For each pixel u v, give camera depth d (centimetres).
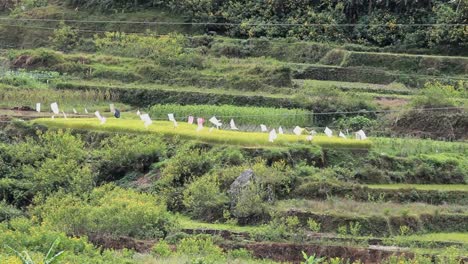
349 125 6131
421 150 5381
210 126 5975
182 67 7469
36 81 7281
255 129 5878
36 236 3609
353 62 8050
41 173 4784
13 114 5972
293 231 4234
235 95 6738
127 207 4150
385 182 4956
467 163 5200
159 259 3553
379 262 3934
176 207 4662
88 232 4059
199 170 4872
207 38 8694
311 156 5041
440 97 6119
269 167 4844
